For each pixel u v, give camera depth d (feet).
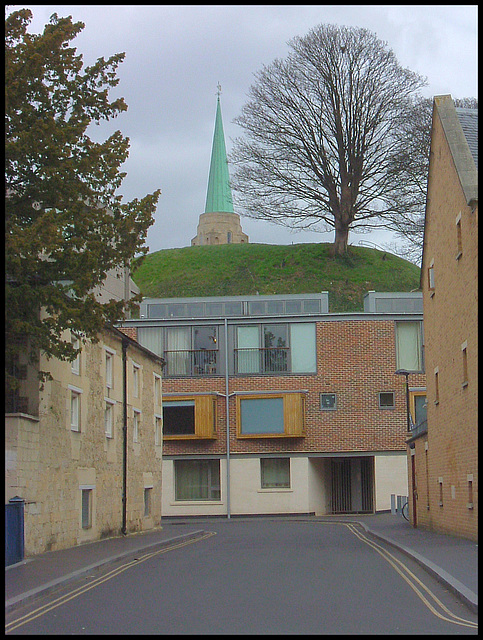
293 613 34.71
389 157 192.13
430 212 85.15
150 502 100.63
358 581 44.91
